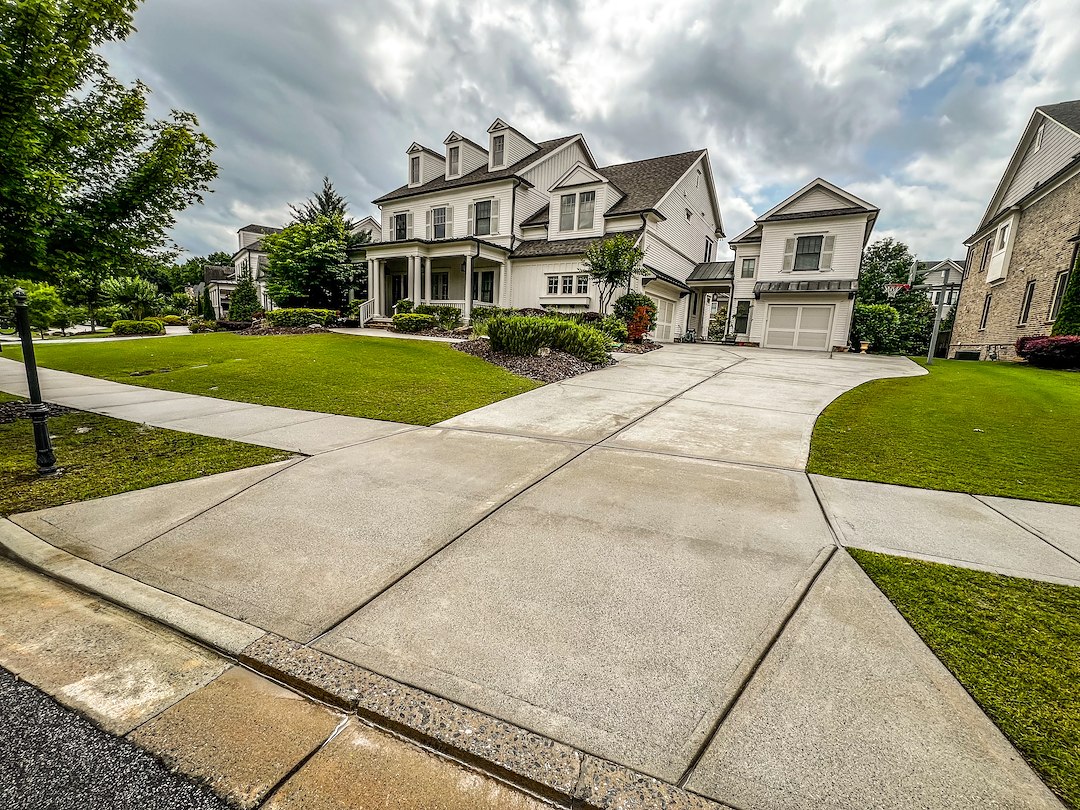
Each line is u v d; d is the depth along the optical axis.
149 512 3.24
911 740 1.50
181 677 1.85
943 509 3.36
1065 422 5.92
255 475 3.95
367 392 7.59
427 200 20.92
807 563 2.61
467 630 2.07
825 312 16.70
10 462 4.24
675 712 1.64
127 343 14.98
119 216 6.11
